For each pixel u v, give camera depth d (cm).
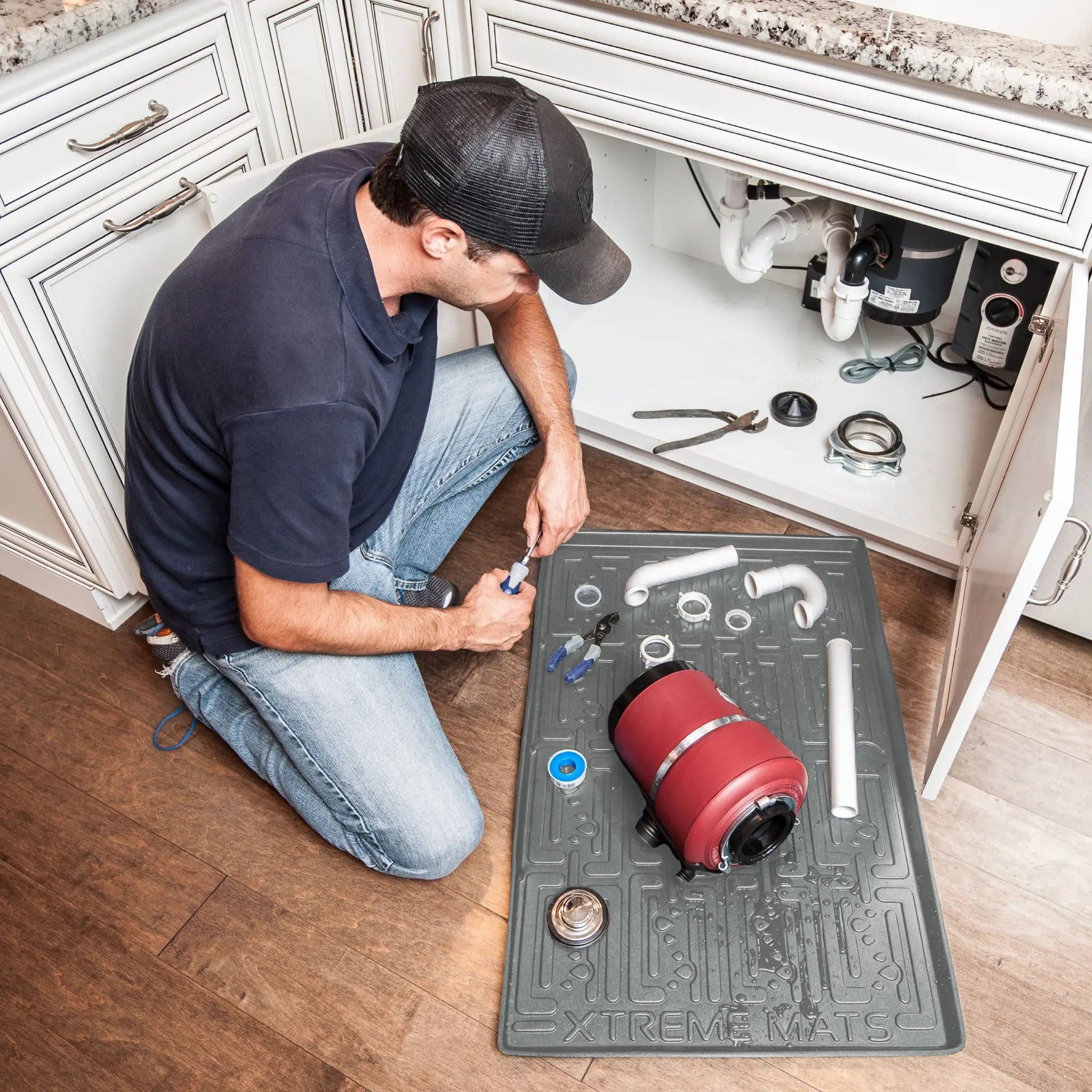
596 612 178
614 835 150
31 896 148
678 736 136
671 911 142
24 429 148
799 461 189
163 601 133
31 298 137
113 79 137
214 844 153
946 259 183
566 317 217
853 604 178
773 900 142
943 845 149
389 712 138
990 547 149
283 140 172
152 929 144
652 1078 128
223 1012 136
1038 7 153
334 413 103
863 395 202
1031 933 140
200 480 117
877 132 139
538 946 139
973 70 123
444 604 174
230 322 103
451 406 162
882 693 166
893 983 135
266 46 160
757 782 131
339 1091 129
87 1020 135
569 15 153
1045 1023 132
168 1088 129
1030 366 147
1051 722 163
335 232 104
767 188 189
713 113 152
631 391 204
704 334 218
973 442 191
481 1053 131
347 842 145
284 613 117
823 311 195
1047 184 131
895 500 181
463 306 112
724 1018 132
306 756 138
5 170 129
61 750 164
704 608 177
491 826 153
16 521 172
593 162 203
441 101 98
